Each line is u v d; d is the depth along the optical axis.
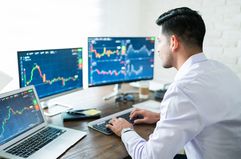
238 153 1.01
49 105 1.59
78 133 1.17
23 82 1.25
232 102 0.97
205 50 2.21
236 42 2.03
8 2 1.56
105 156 0.99
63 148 1.02
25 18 1.67
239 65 2.04
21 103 1.12
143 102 1.71
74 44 2.01
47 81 1.40
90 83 1.68
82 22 2.05
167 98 0.94
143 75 1.98
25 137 1.08
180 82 0.94
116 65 1.79
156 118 1.36
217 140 0.97
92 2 2.10
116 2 2.31
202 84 0.93
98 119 1.36
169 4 2.36
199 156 1.02
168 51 1.08
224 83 0.98
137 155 0.96
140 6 2.56
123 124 1.21
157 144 0.90
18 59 1.21
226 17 2.05
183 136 0.87
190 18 1.00
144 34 2.60
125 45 1.81
